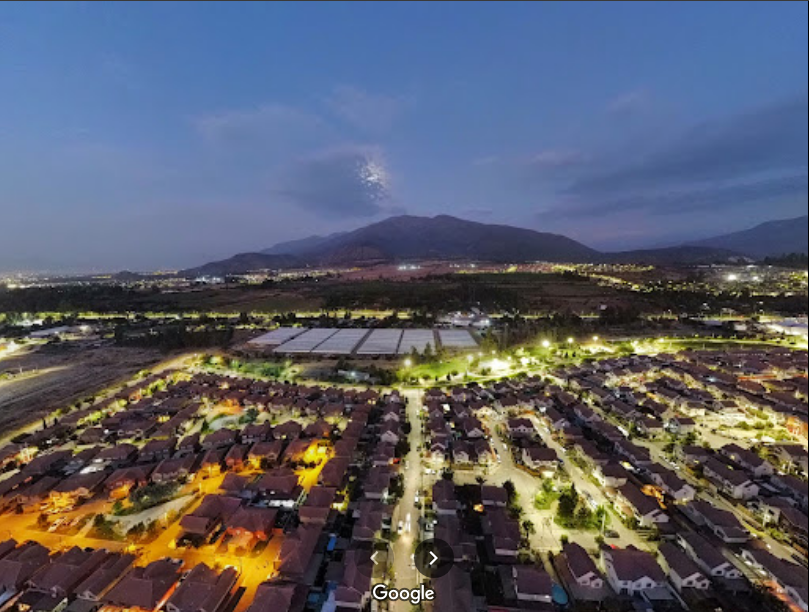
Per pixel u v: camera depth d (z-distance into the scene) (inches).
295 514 2021.4
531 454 2470.5
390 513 1989.4
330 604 1508.4
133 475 2311.8
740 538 1854.1
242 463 2491.4
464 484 2284.7
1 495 2158.0
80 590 1541.6
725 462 2509.8
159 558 1749.5
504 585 1615.4
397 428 2812.5
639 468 2425.0
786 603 1536.7
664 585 1595.7
